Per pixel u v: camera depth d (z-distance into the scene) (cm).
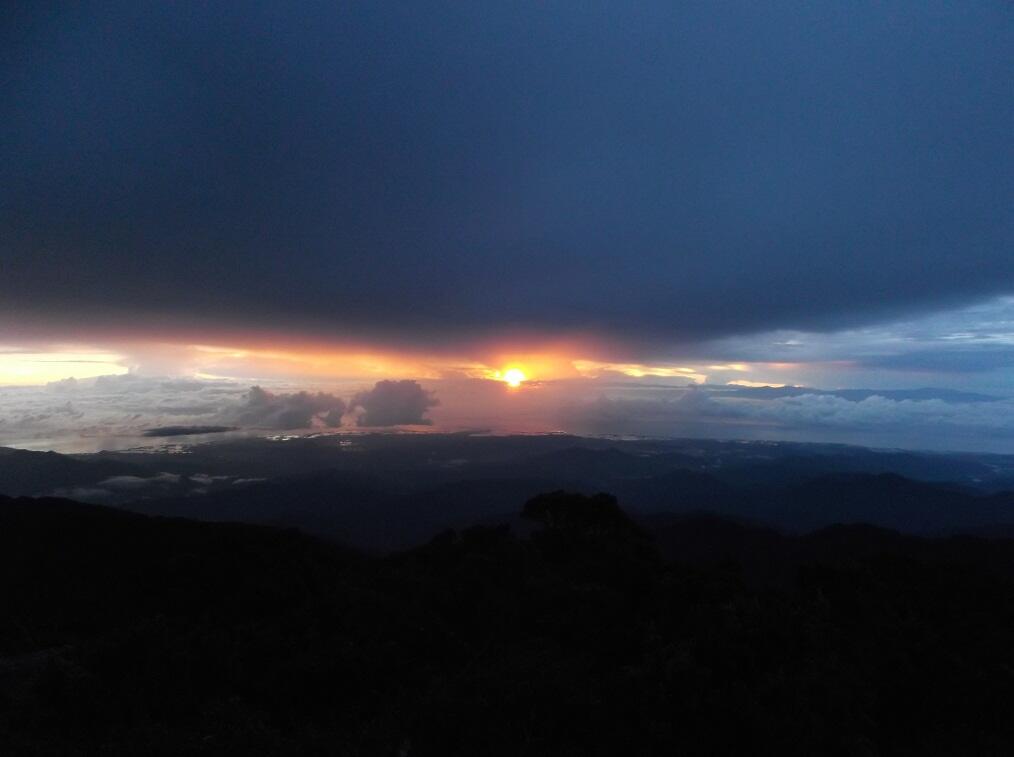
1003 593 1068
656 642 777
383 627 870
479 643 912
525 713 624
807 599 926
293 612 959
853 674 686
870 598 945
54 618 1103
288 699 724
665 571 1117
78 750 593
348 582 1042
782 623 734
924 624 870
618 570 1158
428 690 704
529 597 1020
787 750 584
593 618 934
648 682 649
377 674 755
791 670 666
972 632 946
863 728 639
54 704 673
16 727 647
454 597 1041
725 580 1055
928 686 749
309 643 822
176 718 677
